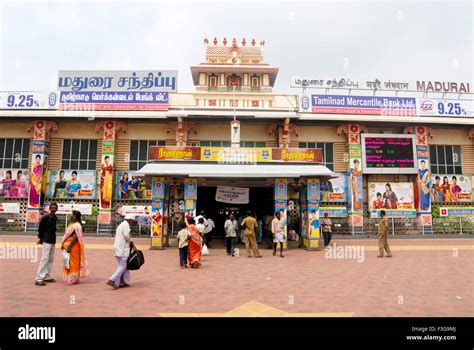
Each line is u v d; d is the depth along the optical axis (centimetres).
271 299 688
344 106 2278
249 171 1547
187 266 1088
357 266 1105
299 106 2258
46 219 824
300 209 1744
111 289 767
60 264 1102
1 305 631
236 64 2600
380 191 2294
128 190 2241
